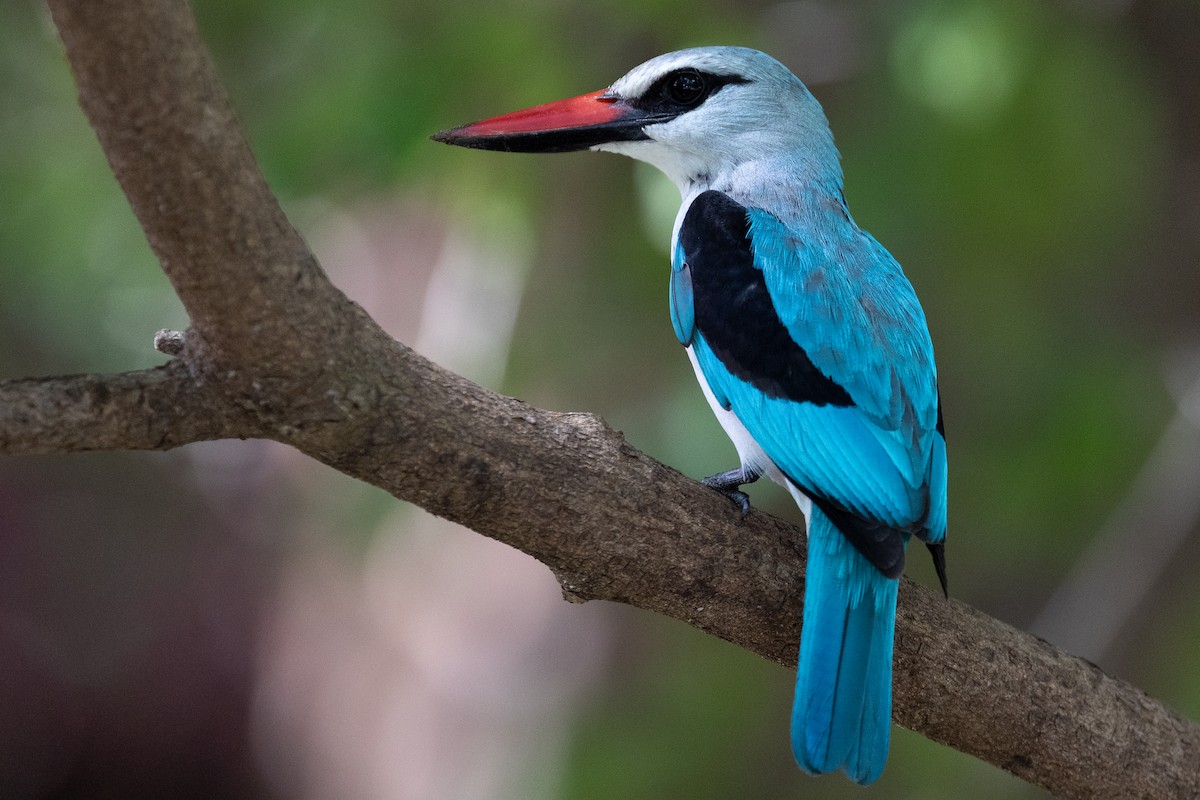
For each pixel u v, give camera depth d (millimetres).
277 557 18359
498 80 9578
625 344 10734
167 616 18484
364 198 10789
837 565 6211
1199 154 11445
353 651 16688
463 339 11469
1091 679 6727
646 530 5906
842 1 10531
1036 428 10430
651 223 9211
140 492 19016
